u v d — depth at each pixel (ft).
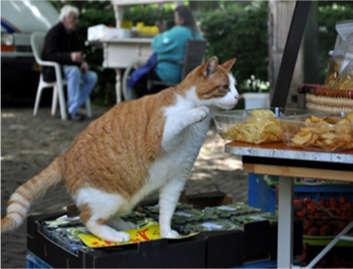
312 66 16.28
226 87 9.55
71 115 32.68
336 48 11.51
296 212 12.72
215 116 9.25
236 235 9.04
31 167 22.71
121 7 37.65
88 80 32.86
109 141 9.01
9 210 9.18
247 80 35.99
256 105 25.07
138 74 30.22
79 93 32.40
